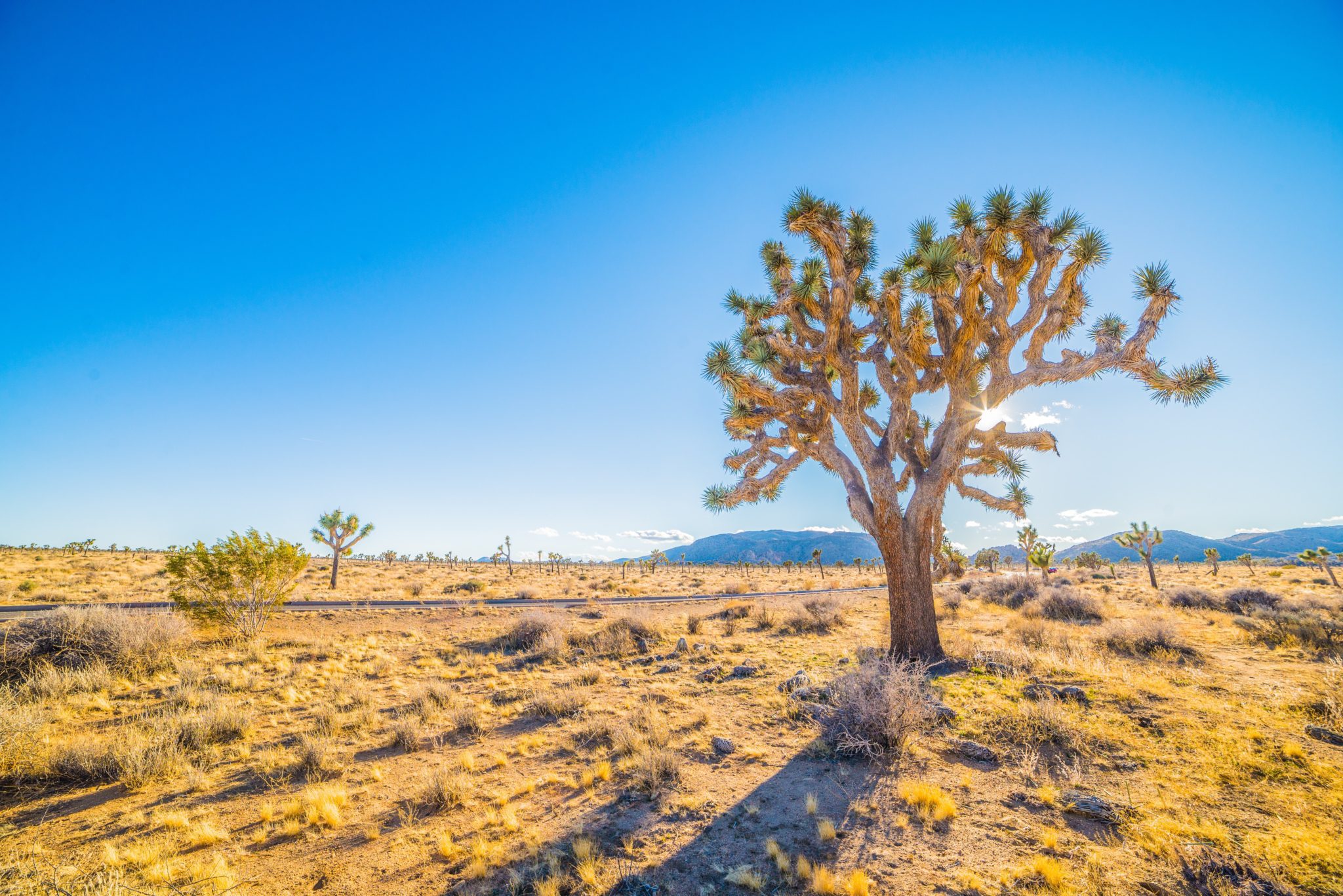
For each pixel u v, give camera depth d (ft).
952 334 38.52
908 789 19.47
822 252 39.04
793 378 41.98
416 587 103.45
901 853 15.81
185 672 37.22
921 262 36.76
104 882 15.14
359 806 20.42
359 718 30.12
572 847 16.72
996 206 36.01
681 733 27.12
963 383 38.70
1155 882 13.75
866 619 67.15
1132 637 41.63
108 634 39.70
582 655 48.03
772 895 14.02
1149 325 35.70
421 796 20.83
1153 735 23.49
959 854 15.62
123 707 31.50
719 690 34.88
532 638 53.42
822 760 22.98
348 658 45.27
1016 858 15.28
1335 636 41.39
